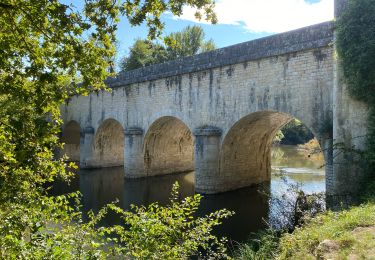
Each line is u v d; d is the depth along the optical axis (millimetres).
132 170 25062
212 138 18422
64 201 6570
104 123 28891
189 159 29547
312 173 25391
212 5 5199
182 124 26062
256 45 16453
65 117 34000
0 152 4742
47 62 4805
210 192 18656
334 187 11320
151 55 45469
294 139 58875
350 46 10867
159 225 5641
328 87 13766
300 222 9898
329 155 13430
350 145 11023
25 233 5730
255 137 20688
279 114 18875
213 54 18625
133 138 24469
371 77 10484
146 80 23297
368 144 10414
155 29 5273
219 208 16609
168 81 21688
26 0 4449
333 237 6543
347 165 10961
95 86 5348
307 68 14508
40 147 4984
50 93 4727
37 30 4707
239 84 17344
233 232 13125
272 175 24625
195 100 19797
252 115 17250
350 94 11008
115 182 24688
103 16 4891
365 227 6785
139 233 5555
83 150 30875
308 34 14398
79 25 4570
